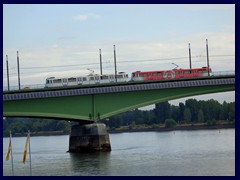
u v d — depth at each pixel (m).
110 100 172.88
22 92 163.12
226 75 175.38
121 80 197.62
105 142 176.12
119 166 136.00
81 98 171.12
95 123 175.00
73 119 174.25
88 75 194.50
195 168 127.75
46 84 191.75
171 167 130.75
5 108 164.25
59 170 133.25
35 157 170.38
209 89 177.12
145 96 174.38
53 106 168.38
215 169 125.31
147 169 128.88
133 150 183.62
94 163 144.12
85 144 175.88
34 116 168.38
